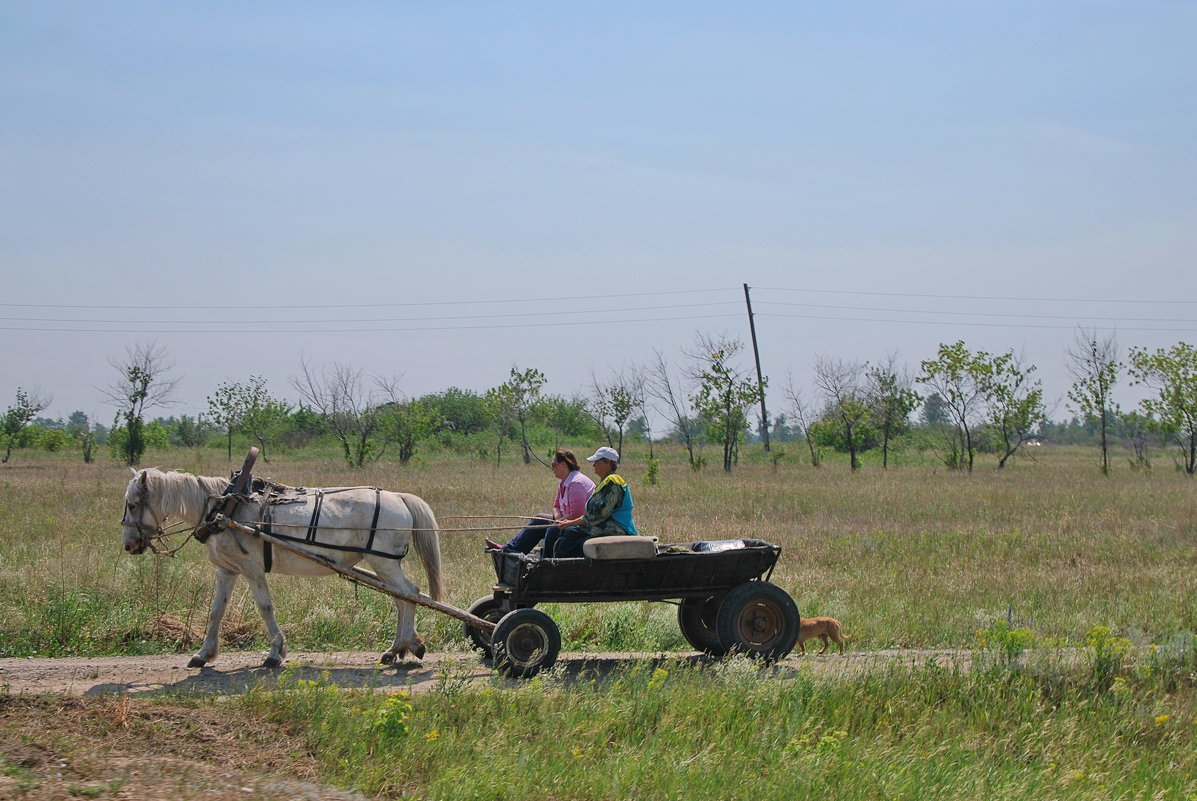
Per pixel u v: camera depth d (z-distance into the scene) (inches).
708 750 282.0
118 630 427.8
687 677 358.6
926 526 864.9
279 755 275.6
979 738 317.4
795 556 685.3
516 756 273.7
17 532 679.1
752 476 1464.1
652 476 1274.6
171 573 498.6
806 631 412.8
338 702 308.8
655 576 387.9
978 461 2079.2
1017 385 1749.5
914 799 261.1
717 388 1678.2
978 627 481.4
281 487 399.9
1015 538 756.6
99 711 294.4
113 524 730.2
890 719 330.0
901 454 2159.2
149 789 237.6
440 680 338.6
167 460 1694.1
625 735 301.4
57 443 2075.5
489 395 1804.9
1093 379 1685.5
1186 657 399.9
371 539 396.8
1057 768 294.7
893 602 524.7
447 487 1125.1
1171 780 289.1
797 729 305.7
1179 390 1616.6
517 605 384.5
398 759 272.4
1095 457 2363.4
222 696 328.5
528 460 1748.3
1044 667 378.3
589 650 450.3
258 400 1963.6
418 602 391.9
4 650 407.8
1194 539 781.3
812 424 2118.6
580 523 394.6
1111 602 533.6
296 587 503.8
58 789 230.1
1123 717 337.1
